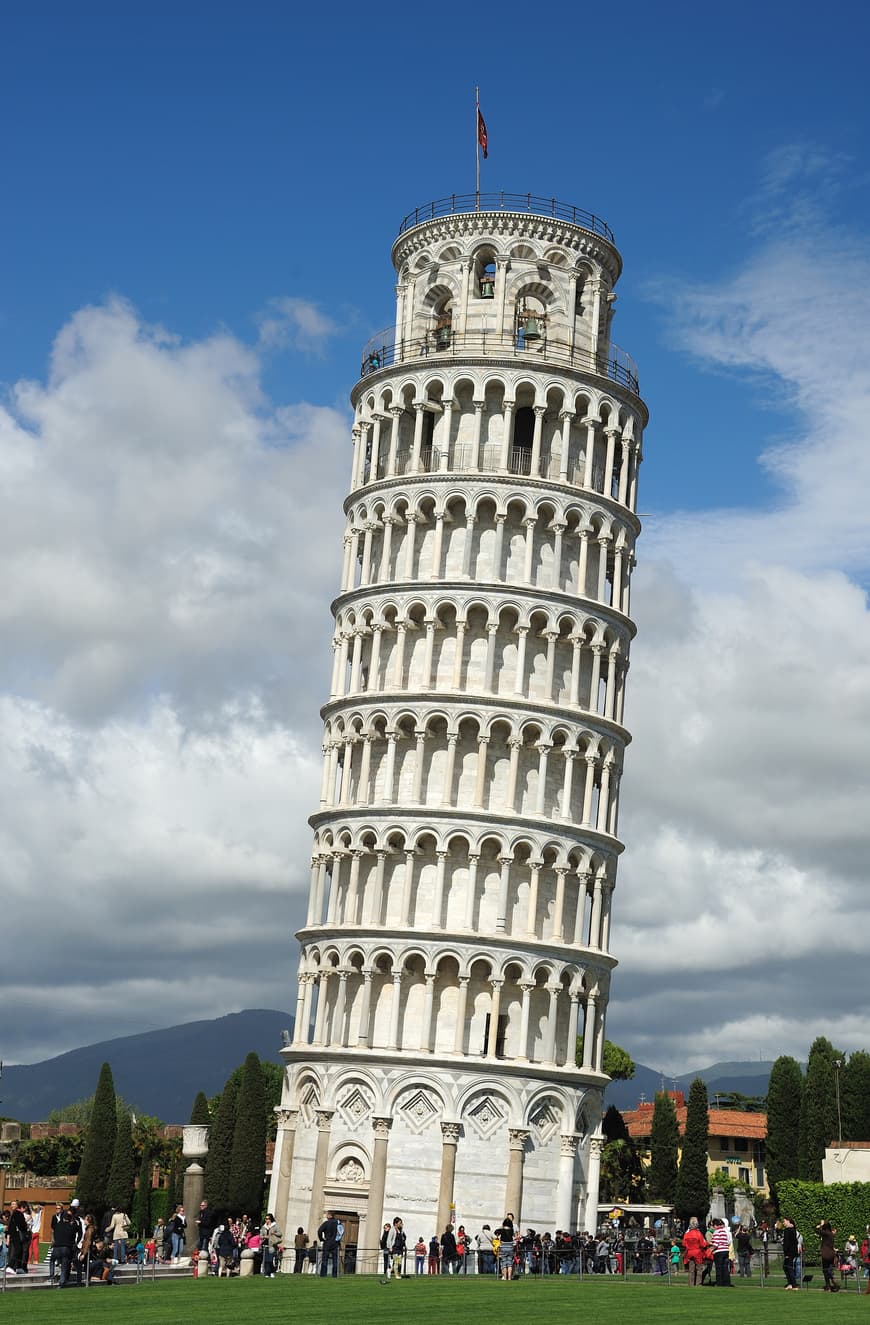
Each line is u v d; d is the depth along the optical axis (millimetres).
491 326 101938
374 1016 92188
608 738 97938
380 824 93750
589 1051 93250
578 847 94750
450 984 91625
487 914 92500
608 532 99938
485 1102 89312
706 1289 57094
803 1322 42094
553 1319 43344
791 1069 131625
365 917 93562
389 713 95250
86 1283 61344
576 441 101250
